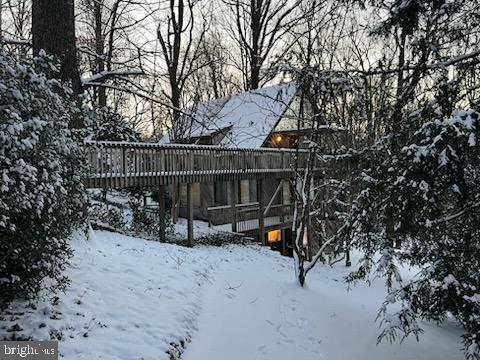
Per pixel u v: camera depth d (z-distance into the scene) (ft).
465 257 19.07
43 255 15.08
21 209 13.50
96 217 43.91
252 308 24.39
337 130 36.17
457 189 15.24
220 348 18.57
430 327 27.14
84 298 18.22
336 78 19.06
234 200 52.75
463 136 14.57
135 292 20.70
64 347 14.38
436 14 17.26
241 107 71.10
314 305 27.22
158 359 15.21
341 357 20.68
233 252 41.16
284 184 66.90
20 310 15.62
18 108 13.69
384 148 20.35
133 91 29.25
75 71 25.20
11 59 14.16
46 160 14.90
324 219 49.67
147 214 51.29
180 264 28.25
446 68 16.63
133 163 34.71
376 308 30.60
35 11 24.59
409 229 17.17
